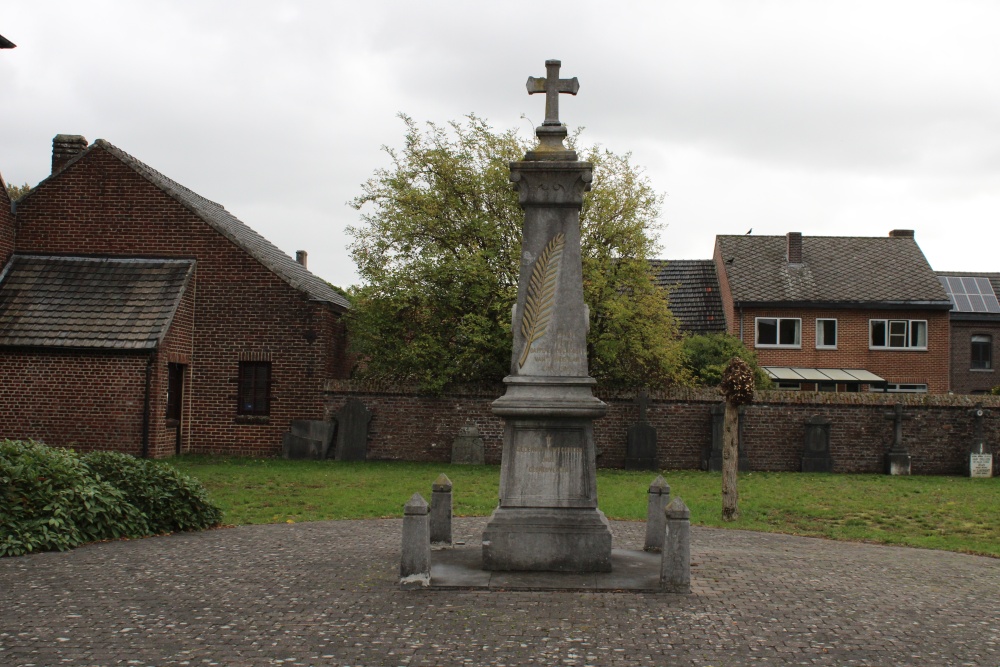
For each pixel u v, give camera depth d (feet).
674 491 65.62
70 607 29.50
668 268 150.41
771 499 61.57
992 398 84.48
